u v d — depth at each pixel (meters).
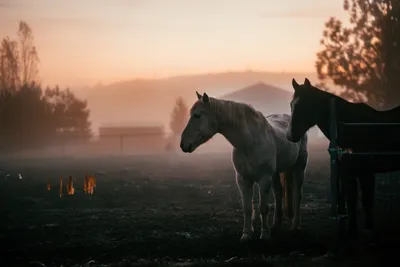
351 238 9.84
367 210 10.34
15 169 30.70
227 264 8.48
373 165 9.98
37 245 10.71
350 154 9.72
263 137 10.31
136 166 32.84
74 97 55.78
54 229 12.45
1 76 59.84
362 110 10.28
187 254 9.59
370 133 10.08
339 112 10.22
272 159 10.42
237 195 17.91
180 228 12.34
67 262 9.34
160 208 15.59
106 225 12.87
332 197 9.77
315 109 10.32
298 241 10.23
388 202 13.37
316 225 12.08
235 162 10.45
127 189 20.03
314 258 8.84
